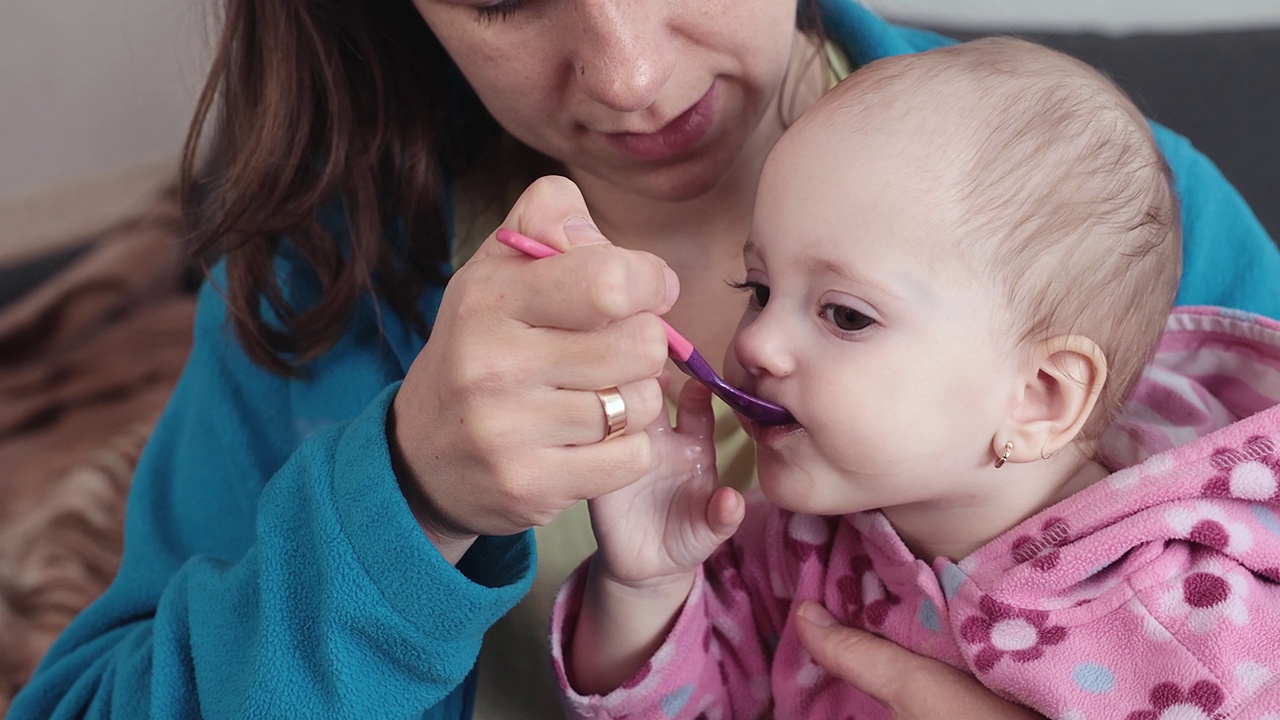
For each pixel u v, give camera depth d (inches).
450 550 28.3
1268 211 56.4
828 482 32.0
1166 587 31.1
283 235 40.3
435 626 26.7
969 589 32.5
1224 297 42.8
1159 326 34.1
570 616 35.9
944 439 31.3
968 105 31.6
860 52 43.4
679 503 34.0
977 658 31.7
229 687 28.7
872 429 30.5
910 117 31.4
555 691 38.4
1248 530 31.7
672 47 31.6
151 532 41.0
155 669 31.5
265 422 40.9
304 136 39.4
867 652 33.4
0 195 102.7
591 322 22.6
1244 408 37.2
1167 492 31.9
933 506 34.4
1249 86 58.4
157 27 98.6
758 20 32.8
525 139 37.0
